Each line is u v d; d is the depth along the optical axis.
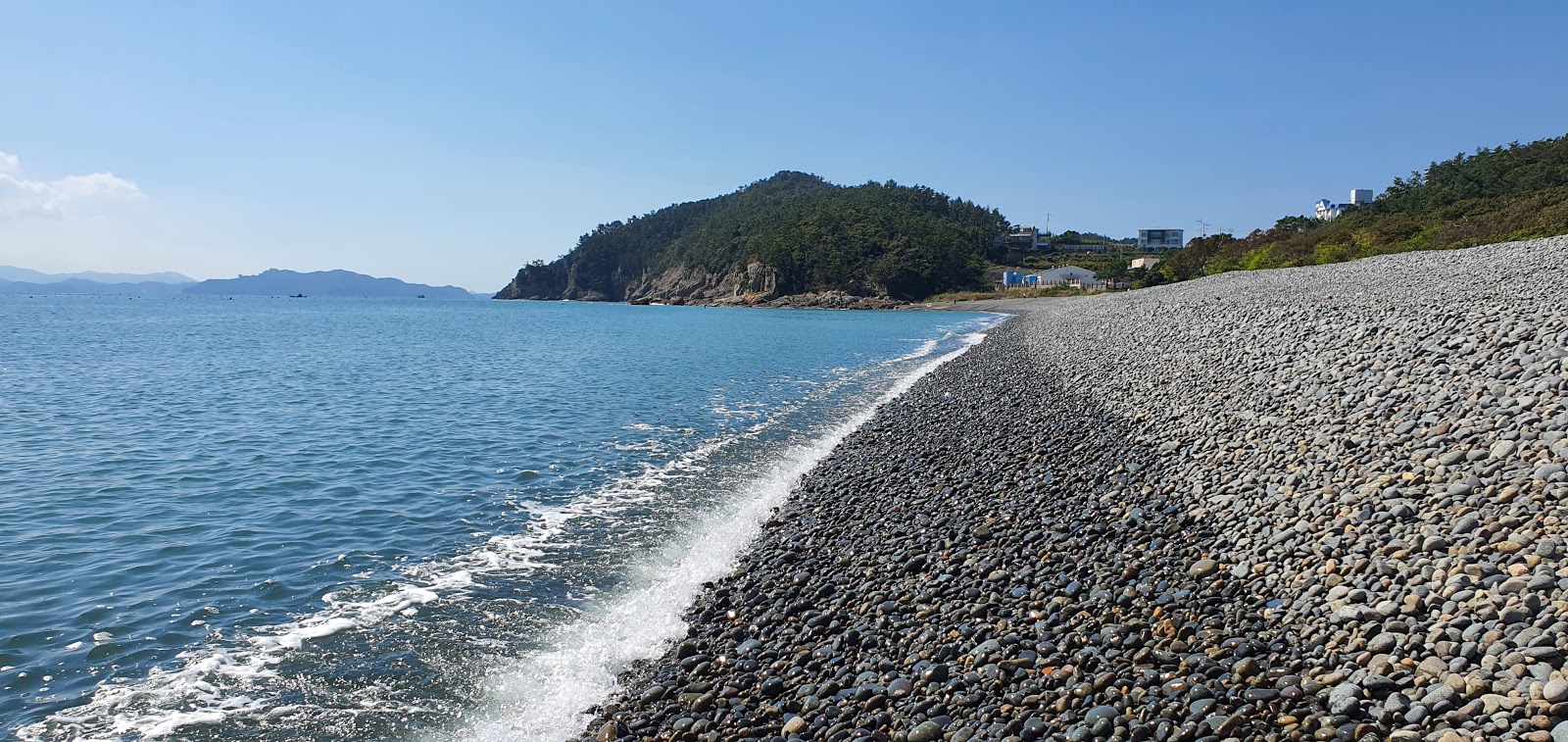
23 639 8.30
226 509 13.11
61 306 148.50
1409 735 5.03
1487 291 17.41
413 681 7.59
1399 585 6.82
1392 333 15.38
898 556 9.94
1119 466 12.72
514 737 6.70
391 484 14.71
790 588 9.34
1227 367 17.69
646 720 6.75
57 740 6.55
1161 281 93.31
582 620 8.88
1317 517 8.55
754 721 6.60
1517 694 5.06
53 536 11.66
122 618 8.87
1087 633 7.30
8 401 25.20
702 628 8.63
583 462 16.50
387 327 76.12
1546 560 6.36
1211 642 6.80
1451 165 85.38
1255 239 85.00
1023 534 10.16
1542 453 8.12
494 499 13.72
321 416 22.27
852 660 7.48
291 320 94.19
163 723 6.83
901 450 16.38
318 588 9.80
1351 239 61.81
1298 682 5.98
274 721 6.89
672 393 26.98
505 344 51.91
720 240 197.12
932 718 6.26
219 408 23.84
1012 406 20.06
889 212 175.88
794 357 41.31
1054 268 150.12
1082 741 5.67
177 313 115.75
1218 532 9.23
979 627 7.66
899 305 136.75
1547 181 70.81
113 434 19.53
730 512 12.91
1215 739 5.45
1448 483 8.27
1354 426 10.96
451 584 9.93
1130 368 21.88
